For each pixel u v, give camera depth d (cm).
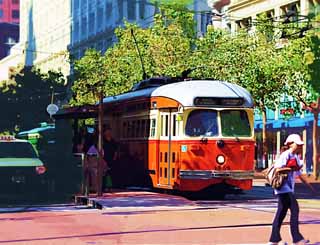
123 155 2327
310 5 3947
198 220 1424
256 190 2511
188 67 3769
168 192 2133
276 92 3556
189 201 1812
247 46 3600
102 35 7412
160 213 1553
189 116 1914
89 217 1485
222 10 5081
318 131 3769
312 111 3331
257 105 3631
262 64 3444
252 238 1164
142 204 1722
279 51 3572
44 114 5859
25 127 5847
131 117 2259
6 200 2011
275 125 4259
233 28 4825
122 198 1861
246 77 3491
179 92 1948
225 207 1714
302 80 3347
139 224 1357
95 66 4544
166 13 4466
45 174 2097
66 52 7806
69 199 2031
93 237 1177
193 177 1889
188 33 4281
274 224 1084
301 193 2419
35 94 5903
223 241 1128
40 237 1177
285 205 1080
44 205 1830
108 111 2466
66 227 1316
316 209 1722
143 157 2142
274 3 4338
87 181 1923
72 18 8706
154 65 4075
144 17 6222
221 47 3666
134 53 4194
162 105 2019
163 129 2016
